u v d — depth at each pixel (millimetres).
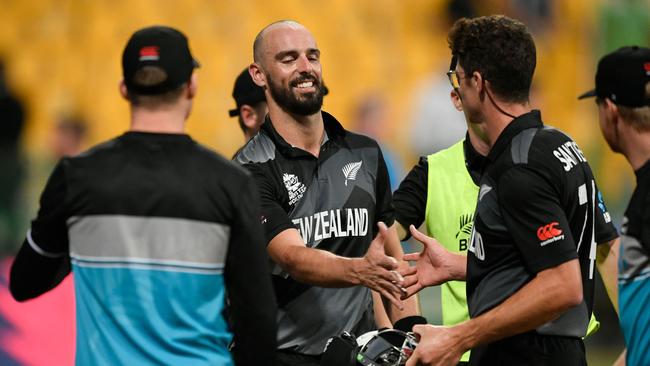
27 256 10445
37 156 34531
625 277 10773
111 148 10242
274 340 10500
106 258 10062
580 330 11023
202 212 10086
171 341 10016
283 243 12805
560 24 37406
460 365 14305
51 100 36375
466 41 10938
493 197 10695
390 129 36562
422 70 37312
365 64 37438
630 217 10648
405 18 37938
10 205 29453
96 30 37406
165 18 37531
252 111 16062
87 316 10133
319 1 37938
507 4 37375
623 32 37438
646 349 10609
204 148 10391
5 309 24000
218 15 37594
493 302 10758
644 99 10477
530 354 10836
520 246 10414
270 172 13430
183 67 10234
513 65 10703
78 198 10070
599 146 35750
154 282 10039
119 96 36844
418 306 14688
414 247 24953
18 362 23484
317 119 13750
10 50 37000
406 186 15102
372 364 11930
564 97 37312
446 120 36281
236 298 10367
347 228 13625
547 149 10570
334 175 13688
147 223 10062
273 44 13523
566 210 10602
